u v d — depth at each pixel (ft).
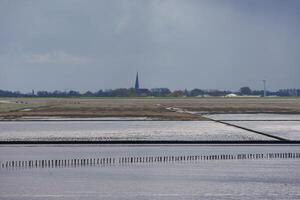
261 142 375.04
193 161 272.10
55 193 186.09
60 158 284.00
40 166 254.06
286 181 209.36
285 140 383.65
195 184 203.62
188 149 331.36
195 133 456.45
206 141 374.63
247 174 228.22
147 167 250.78
